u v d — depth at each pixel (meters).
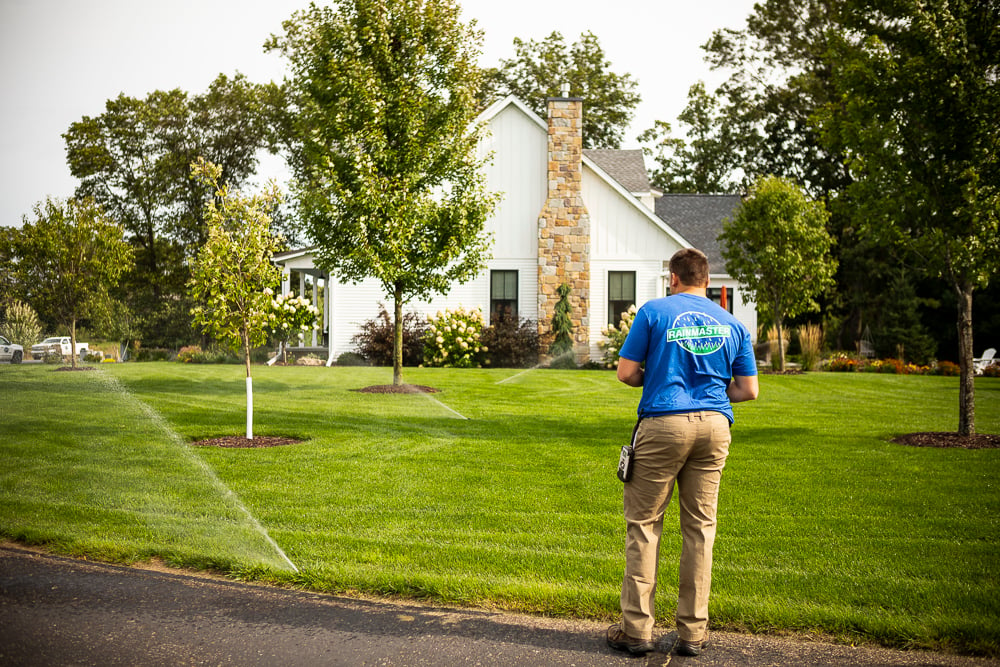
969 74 8.42
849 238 31.05
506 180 22.44
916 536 5.14
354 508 5.74
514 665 3.28
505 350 21.14
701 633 3.42
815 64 35.81
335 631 3.61
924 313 27.41
